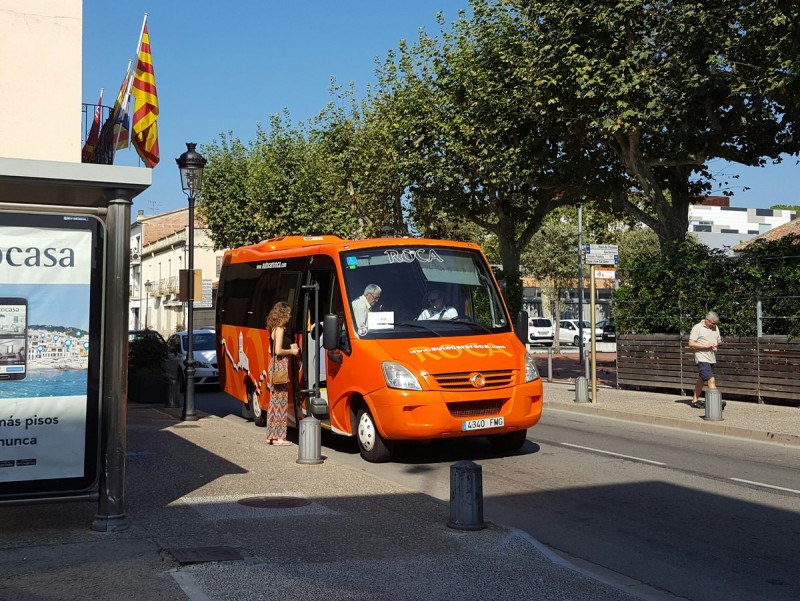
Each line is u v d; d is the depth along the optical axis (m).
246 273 16.03
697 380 17.83
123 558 6.02
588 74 19.38
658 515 8.24
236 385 16.38
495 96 22.89
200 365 22.31
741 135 20.92
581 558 6.81
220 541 6.60
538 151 22.22
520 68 21.30
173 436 12.98
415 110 28.28
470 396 10.68
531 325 53.84
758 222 109.12
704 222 106.25
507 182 25.20
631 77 18.97
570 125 20.73
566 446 12.67
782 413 16.14
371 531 7.03
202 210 49.91
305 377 12.68
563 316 68.62
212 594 5.25
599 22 18.92
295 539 6.73
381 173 32.47
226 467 10.09
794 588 6.01
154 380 19.31
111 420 6.84
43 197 7.16
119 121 15.64
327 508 7.90
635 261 21.39
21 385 6.60
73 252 6.77
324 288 12.40
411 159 27.70
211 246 64.06
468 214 28.45
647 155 22.16
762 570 6.45
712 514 8.28
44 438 6.66
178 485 8.95
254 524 7.22
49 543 6.44
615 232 39.09
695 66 18.14
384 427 10.74
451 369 10.70
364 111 35.31
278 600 5.18
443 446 12.55
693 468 10.82
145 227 79.19
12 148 12.48
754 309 18.14
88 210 7.10
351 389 11.32
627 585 6.09
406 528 7.15
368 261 11.98
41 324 6.68
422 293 11.84
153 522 7.23
